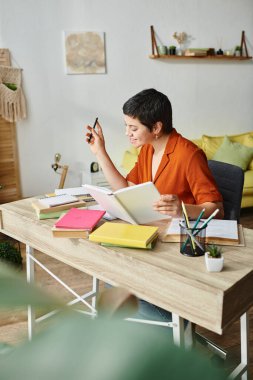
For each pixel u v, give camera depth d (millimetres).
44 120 4348
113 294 134
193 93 5121
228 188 1931
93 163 4426
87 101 4520
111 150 4770
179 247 1266
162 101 1668
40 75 4234
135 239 1237
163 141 1754
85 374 111
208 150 4910
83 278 2854
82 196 1811
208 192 1608
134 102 1664
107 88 4590
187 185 1725
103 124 4660
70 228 1360
